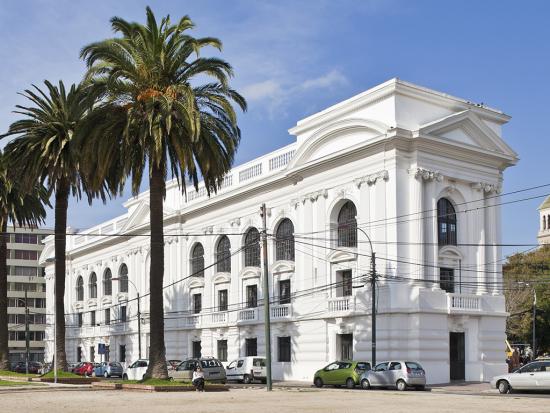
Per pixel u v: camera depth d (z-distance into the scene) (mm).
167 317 65938
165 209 66875
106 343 79062
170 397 28688
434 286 44125
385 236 44250
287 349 52000
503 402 25875
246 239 57844
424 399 27797
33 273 122812
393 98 44812
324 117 49969
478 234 47562
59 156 39688
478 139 47844
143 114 33344
